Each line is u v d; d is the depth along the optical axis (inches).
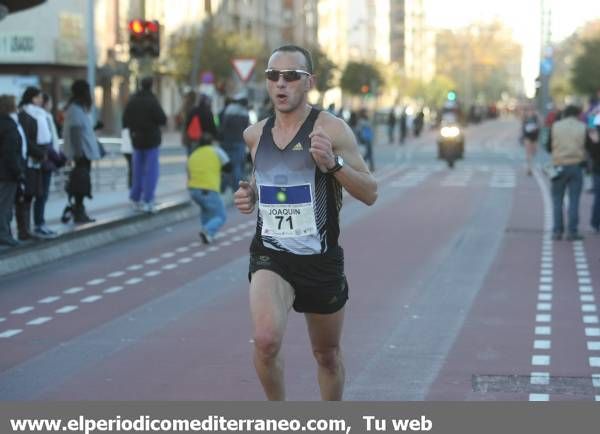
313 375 729.0
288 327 888.3
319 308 546.0
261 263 540.7
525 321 928.9
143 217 1644.9
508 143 5531.5
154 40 1985.7
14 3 1605.6
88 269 1247.5
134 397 674.8
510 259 1317.7
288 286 538.9
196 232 1636.3
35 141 1268.5
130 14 5310.0
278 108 537.0
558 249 1412.4
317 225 538.9
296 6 7667.3
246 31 6437.0
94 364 771.4
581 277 1177.4
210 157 1477.6
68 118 1453.0
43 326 914.1
